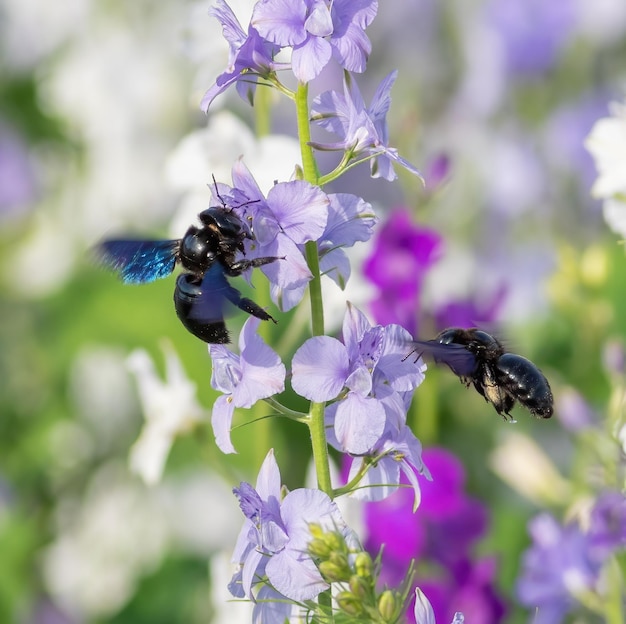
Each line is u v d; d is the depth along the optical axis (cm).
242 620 83
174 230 92
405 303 94
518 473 87
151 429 89
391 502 90
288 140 90
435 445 96
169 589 119
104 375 130
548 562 85
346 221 68
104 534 123
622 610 84
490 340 78
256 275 87
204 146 91
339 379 67
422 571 90
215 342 69
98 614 120
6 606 121
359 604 66
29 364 134
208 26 89
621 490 82
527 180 142
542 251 131
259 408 89
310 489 67
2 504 126
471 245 138
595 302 101
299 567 67
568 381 101
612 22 148
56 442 129
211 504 123
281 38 67
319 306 68
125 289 130
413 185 96
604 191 84
